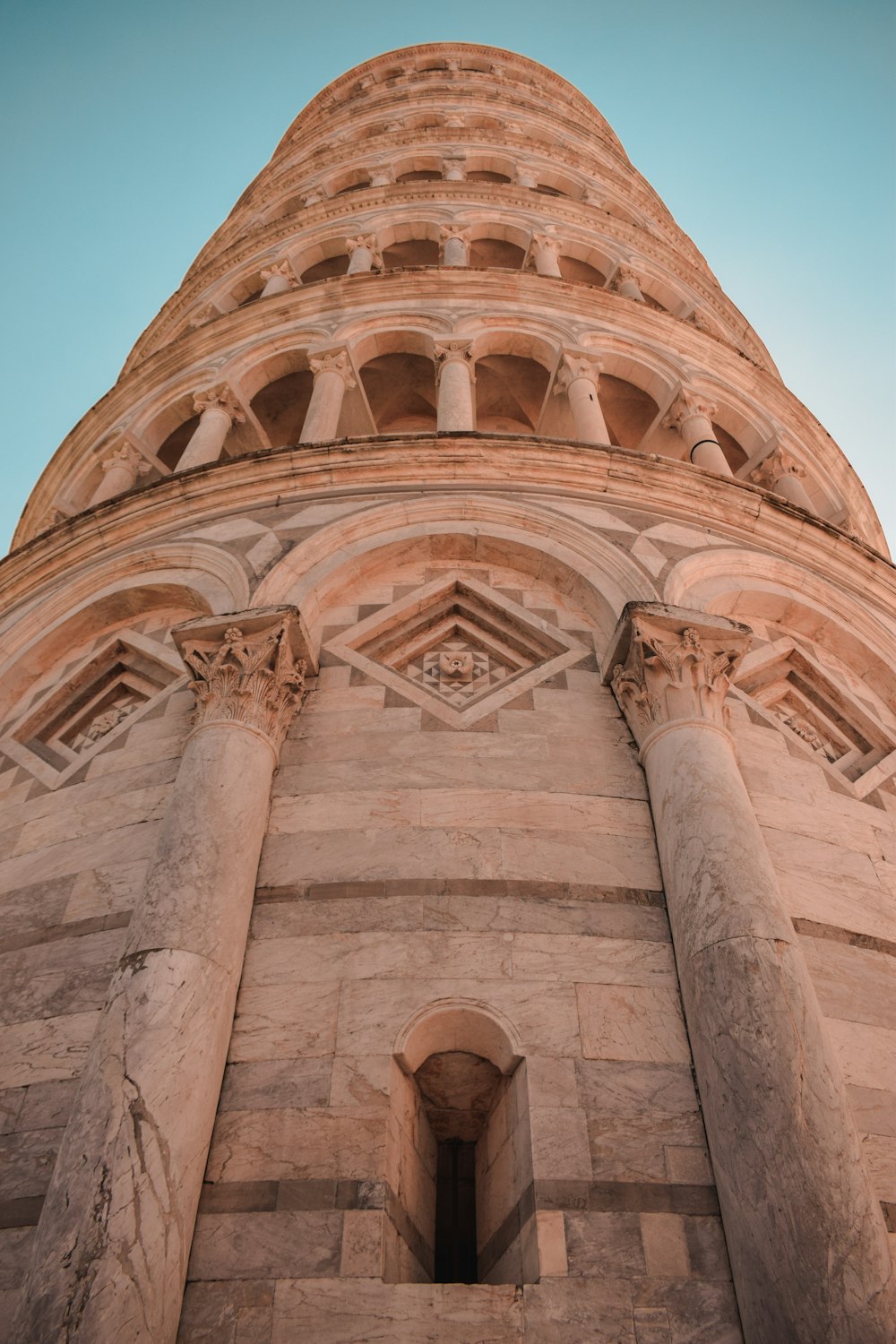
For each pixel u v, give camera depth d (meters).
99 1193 5.14
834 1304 4.86
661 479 11.70
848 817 8.69
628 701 8.66
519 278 16.95
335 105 32.94
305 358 16.33
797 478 16.14
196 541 11.11
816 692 10.72
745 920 6.42
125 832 8.07
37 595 12.12
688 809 7.30
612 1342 5.01
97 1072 5.67
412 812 7.61
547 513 10.84
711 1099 5.86
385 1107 5.90
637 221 25.62
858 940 7.50
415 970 6.56
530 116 28.83
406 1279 5.70
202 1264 5.29
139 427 16.34
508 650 9.84
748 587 10.98
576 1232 5.38
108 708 10.59
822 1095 5.61
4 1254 5.61
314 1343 4.97
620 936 6.88
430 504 10.86
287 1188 5.56
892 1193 5.97
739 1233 5.30
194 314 20.86
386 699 8.76
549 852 7.38
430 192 21.77
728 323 22.66
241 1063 6.14
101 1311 4.75
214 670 8.41
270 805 7.76
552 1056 6.15
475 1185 6.81
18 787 9.45
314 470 11.48
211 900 6.59
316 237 21.22
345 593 10.23
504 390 17.23
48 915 7.61
